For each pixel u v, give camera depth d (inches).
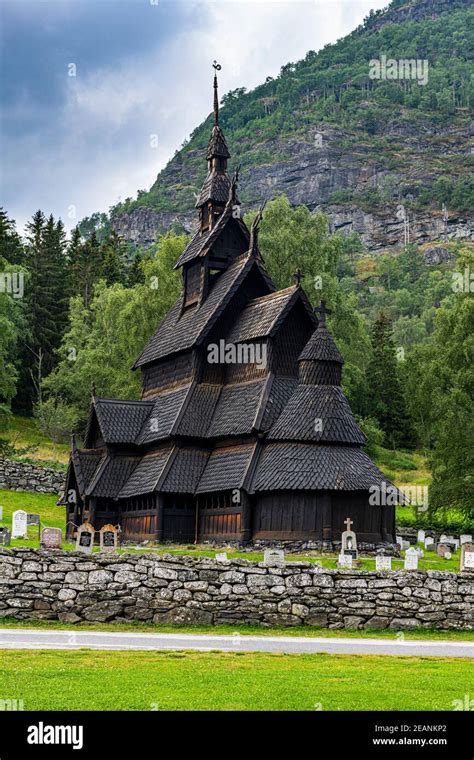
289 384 2234.3
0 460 2910.9
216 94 2755.9
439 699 780.6
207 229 2655.0
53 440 4195.4
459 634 1294.3
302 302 2285.9
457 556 2273.6
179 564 1222.9
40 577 1175.6
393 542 2076.8
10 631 1095.0
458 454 2935.5
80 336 4810.5
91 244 6240.2
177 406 2365.9
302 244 3644.2
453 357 3129.9
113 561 1200.8
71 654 925.8
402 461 5300.2
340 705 740.0
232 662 920.9
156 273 3641.7
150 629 1169.4
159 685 785.6
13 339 4180.6
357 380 3710.6
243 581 1240.8
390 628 1278.3
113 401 2576.3
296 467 2043.6
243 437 2191.2
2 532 1611.7
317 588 1267.2
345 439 2089.1
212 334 2406.5
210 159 2723.9
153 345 2674.7
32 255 5477.4
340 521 2030.0
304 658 975.6
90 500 2417.6
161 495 2236.7
